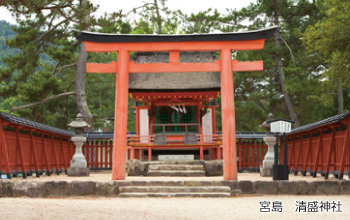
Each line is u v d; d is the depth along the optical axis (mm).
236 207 11398
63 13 10719
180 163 21562
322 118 35344
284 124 15484
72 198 13523
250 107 36656
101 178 18797
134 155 24016
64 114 40656
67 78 42250
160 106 26125
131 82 24906
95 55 42250
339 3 21891
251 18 39344
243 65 16469
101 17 11570
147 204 11875
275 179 15141
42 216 8891
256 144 27891
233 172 15750
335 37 20984
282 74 36719
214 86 24234
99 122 45969
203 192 14234
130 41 16500
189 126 25969
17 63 32438
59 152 24375
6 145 16125
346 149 15406
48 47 33531
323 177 19531
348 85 23469
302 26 36156
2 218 8484
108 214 9523
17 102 50000
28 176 20641
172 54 16641
